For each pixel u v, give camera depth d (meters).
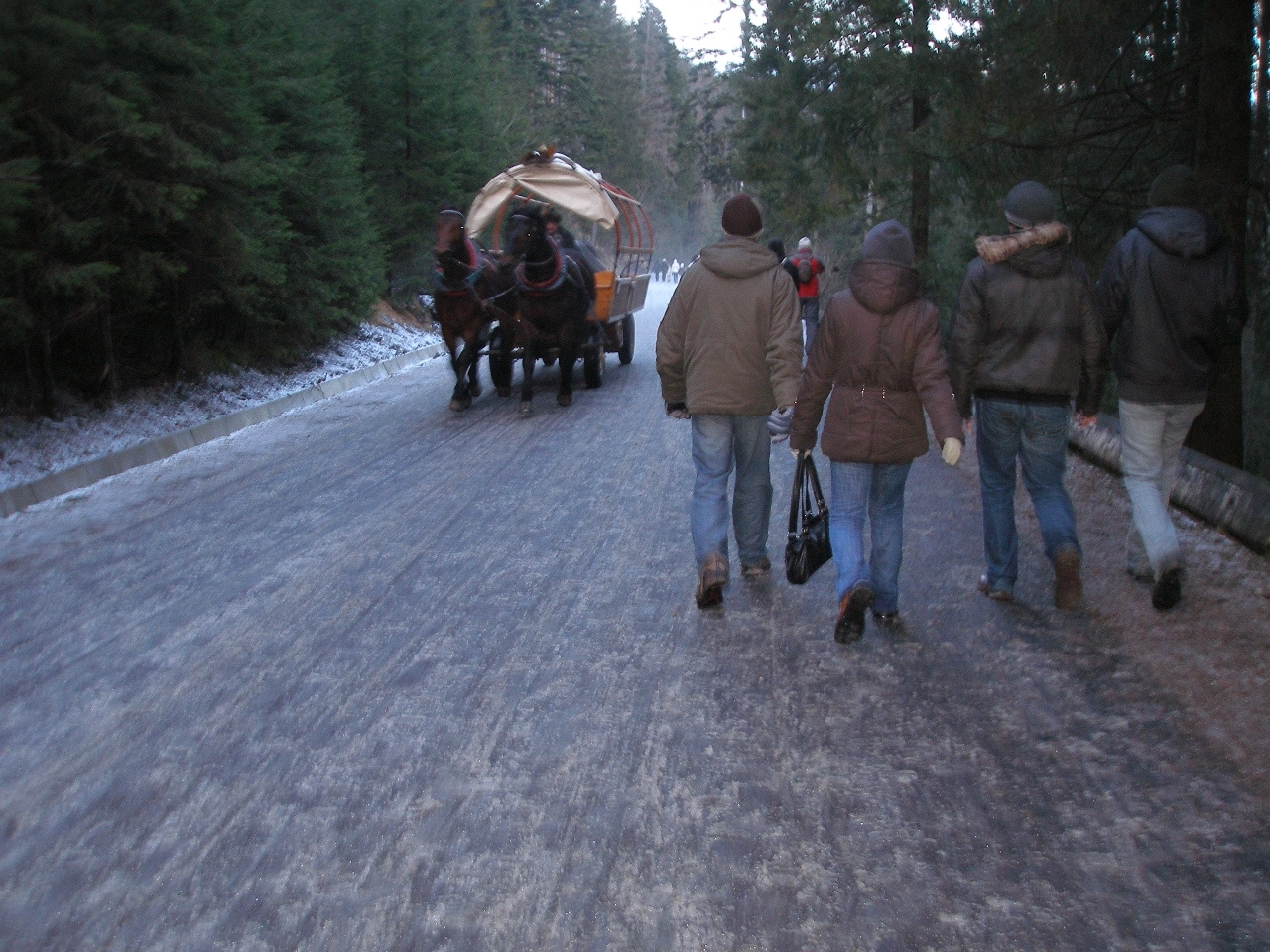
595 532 6.79
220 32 10.44
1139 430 5.18
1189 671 4.41
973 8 9.65
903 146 10.23
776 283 5.11
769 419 5.26
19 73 8.45
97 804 3.52
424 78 20.69
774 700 4.25
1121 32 9.24
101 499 7.94
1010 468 5.15
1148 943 2.73
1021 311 4.83
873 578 5.00
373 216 19.92
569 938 2.79
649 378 14.25
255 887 3.04
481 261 11.79
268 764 3.79
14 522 7.30
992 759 3.73
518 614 5.31
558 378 14.25
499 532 6.83
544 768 3.72
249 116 10.93
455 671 4.60
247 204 11.12
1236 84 7.90
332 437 10.40
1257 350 9.78
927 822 3.32
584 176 12.55
